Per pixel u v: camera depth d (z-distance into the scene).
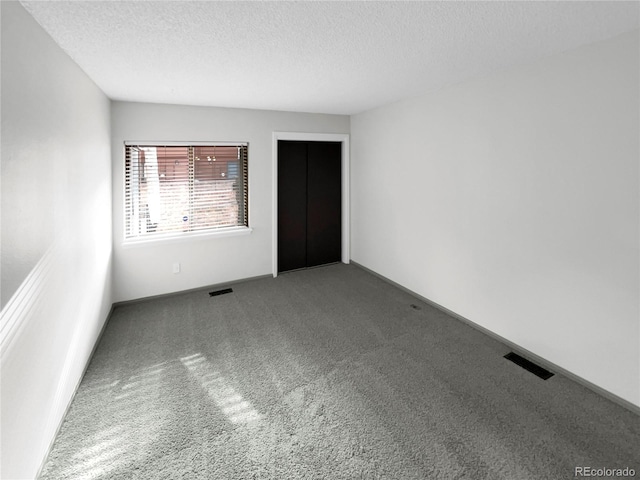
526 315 2.60
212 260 4.13
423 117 3.49
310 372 2.43
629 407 2.01
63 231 1.98
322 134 4.63
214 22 1.74
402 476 1.58
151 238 3.73
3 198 1.30
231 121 4.00
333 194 5.04
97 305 2.82
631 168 1.92
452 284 3.31
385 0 1.53
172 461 1.67
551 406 2.05
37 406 1.59
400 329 3.09
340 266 5.03
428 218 3.55
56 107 1.90
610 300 2.07
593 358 2.18
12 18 1.40
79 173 2.32
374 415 1.99
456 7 1.60
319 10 1.63
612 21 1.75
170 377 2.37
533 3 1.57
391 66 2.51
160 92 3.15
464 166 3.05
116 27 1.77
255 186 4.28
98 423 1.92
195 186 3.98
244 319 3.31
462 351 2.71
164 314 3.42
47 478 1.57
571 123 2.19
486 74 2.75
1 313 1.28
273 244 4.50
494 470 1.61
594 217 2.11
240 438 1.82
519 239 2.61
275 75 2.69
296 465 1.65
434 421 1.94
